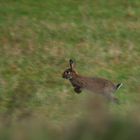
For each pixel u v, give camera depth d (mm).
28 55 61531
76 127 37438
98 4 72375
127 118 38156
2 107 51938
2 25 66562
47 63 60125
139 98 54094
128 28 68188
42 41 64312
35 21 67812
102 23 68625
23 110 51094
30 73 58281
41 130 39469
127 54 63000
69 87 55562
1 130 39594
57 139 37875
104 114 38531
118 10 71562
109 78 57812
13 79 57000
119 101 52688
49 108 51781
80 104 51812
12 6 70375
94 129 36875
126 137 36438
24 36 64938
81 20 68875
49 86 55844
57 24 67625
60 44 63969
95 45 64312
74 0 72688
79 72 58438
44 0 71938
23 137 38625
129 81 57438
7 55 61375
